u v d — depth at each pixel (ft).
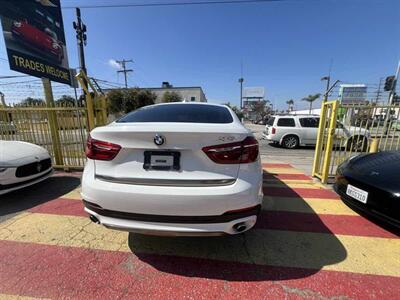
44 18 18.02
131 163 6.33
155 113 8.54
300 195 12.78
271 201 11.91
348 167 10.52
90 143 6.70
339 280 6.43
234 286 6.22
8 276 6.55
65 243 8.11
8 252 7.61
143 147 6.23
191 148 6.11
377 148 14.65
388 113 14.52
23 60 16.15
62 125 17.22
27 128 17.47
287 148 35.17
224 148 6.10
